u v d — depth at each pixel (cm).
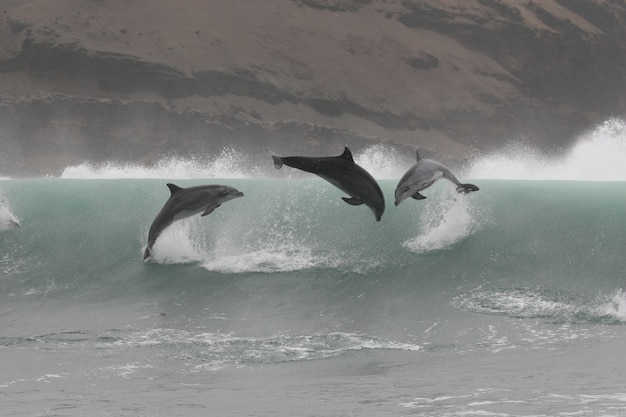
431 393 1942
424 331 2809
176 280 3572
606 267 3441
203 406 1836
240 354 2488
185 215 3584
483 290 3291
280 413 1758
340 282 3462
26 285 3612
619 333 2673
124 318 3091
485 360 2375
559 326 2791
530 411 1736
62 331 2872
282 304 3231
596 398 1852
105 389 2031
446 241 3794
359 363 2364
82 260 3847
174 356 2453
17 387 2056
